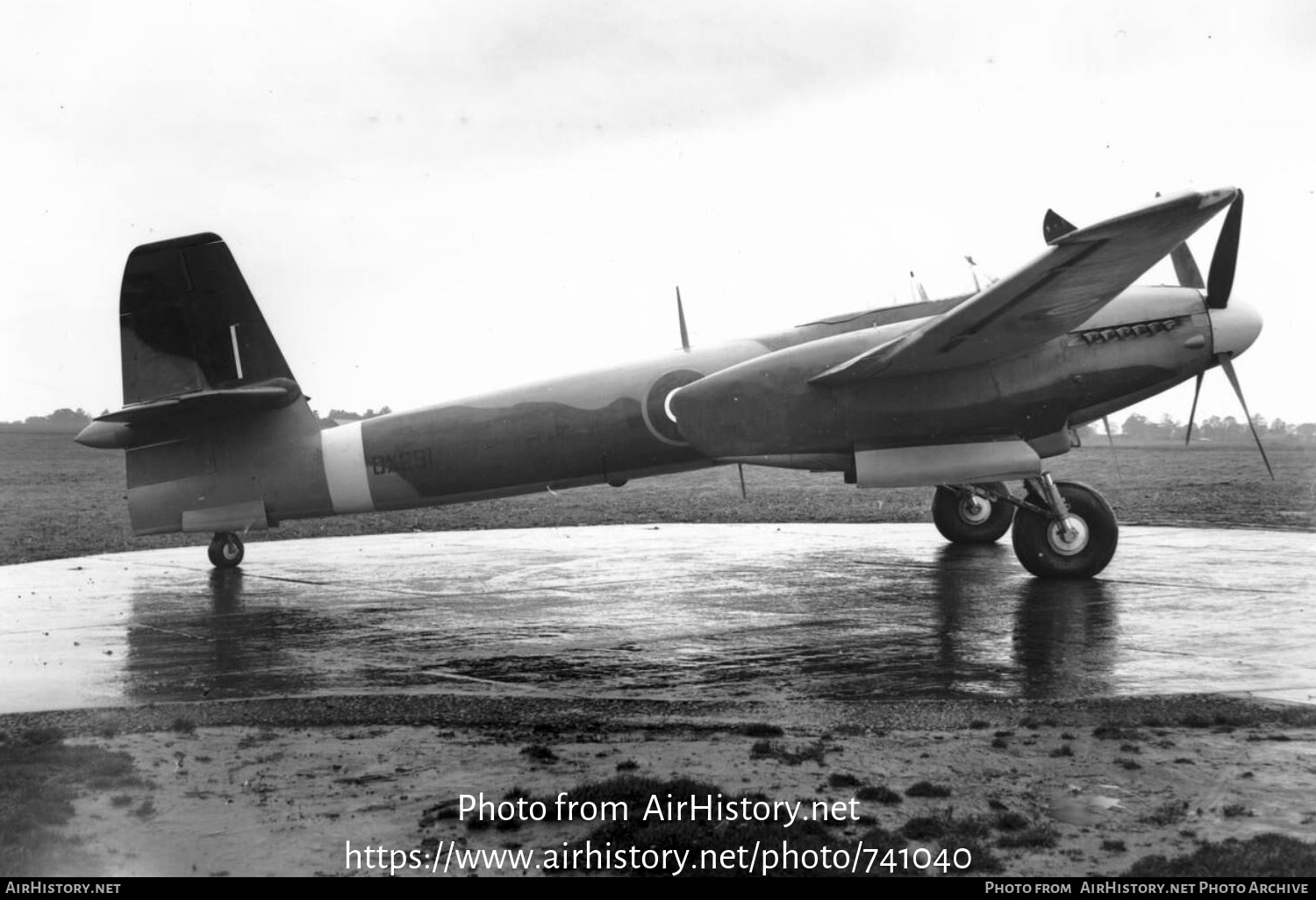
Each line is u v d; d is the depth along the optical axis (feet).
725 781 19.08
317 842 16.53
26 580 52.03
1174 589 40.40
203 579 51.75
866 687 26.55
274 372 48.44
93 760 20.75
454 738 22.49
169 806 18.19
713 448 44.57
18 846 16.31
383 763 20.63
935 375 42.88
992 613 36.32
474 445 47.91
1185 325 43.37
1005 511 56.24
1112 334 43.11
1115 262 35.55
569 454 47.52
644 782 18.66
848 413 43.47
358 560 58.90
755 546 60.03
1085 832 16.44
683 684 27.43
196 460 49.75
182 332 48.39
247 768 20.40
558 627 36.40
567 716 24.32
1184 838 16.15
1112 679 26.71
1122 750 20.61
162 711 25.40
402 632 36.37
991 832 16.46
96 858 15.98
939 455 43.09
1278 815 17.06
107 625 38.78
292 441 49.32
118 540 73.31
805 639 32.94
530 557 58.03
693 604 40.34
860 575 46.55
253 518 49.52
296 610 41.63
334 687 28.09
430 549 63.72
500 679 28.66
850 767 19.81
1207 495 84.38
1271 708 23.54
